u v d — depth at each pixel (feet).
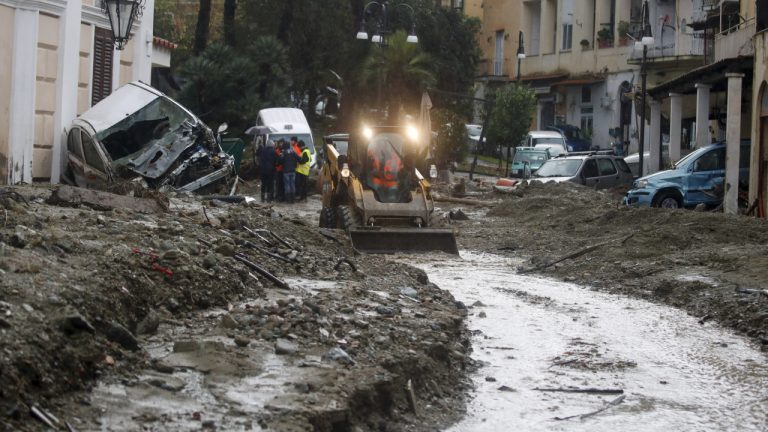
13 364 24.49
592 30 235.81
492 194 135.95
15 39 81.87
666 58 200.03
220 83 164.45
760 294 50.11
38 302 28.58
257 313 36.22
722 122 139.85
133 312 32.89
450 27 232.73
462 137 181.47
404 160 76.74
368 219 74.69
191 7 229.66
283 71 177.88
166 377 28.58
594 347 41.68
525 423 31.27
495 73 268.82
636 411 32.78
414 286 50.90
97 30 94.68
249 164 148.77
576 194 115.96
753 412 32.94
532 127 253.65
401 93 183.93
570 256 68.33
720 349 41.98
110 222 47.21
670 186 106.73
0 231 37.52
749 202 100.17
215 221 57.98
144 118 89.86
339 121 193.77
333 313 38.88
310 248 58.44
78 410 25.26
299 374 30.22
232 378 29.25
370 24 192.34
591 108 232.94
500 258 72.69
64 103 87.86
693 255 64.18
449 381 35.24
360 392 29.55
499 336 43.39
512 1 260.62
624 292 56.29
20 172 82.28
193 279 37.45
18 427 23.15
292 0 192.03
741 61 103.24
